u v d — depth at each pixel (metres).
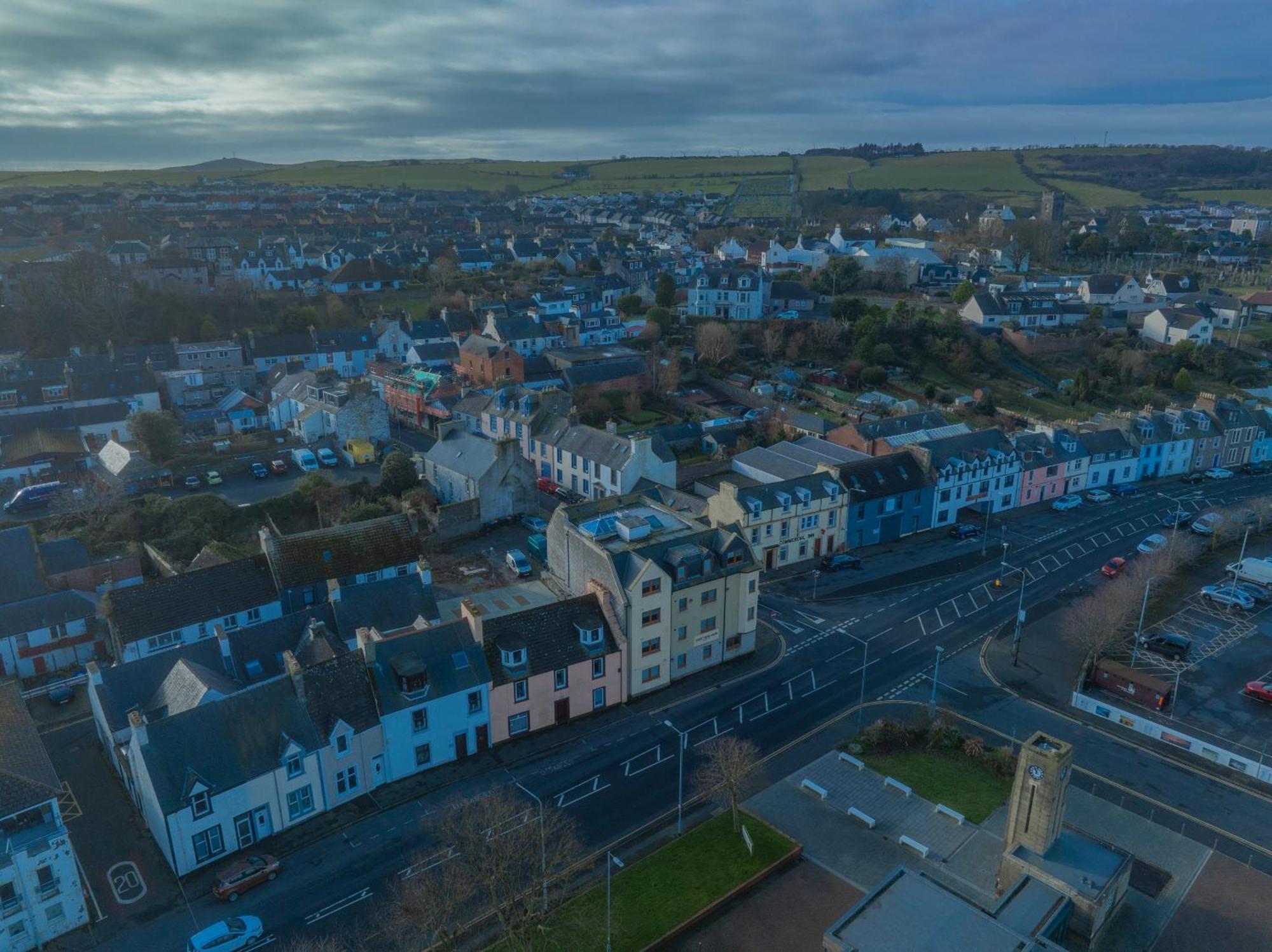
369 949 50.78
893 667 81.81
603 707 75.12
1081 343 192.00
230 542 107.12
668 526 83.50
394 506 110.94
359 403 134.38
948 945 46.19
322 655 66.19
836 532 106.50
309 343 174.12
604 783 65.44
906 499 111.38
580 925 52.50
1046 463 124.62
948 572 102.19
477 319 195.62
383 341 181.50
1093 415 159.88
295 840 59.59
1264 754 68.62
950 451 117.56
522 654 69.06
